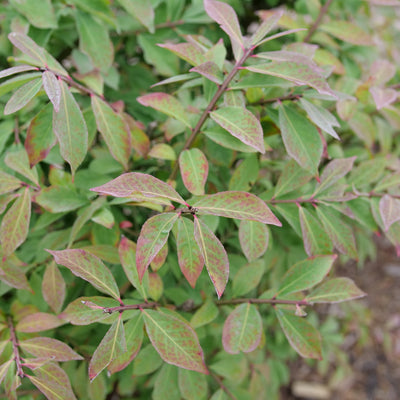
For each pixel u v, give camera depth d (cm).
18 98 44
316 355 48
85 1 55
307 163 47
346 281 48
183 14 61
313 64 46
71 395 44
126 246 47
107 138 49
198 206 43
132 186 41
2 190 48
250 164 52
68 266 43
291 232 62
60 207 50
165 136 55
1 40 57
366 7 65
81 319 45
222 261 42
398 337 123
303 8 63
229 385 59
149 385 60
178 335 44
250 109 50
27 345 47
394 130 69
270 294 50
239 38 46
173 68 61
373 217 53
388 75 56
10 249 48
